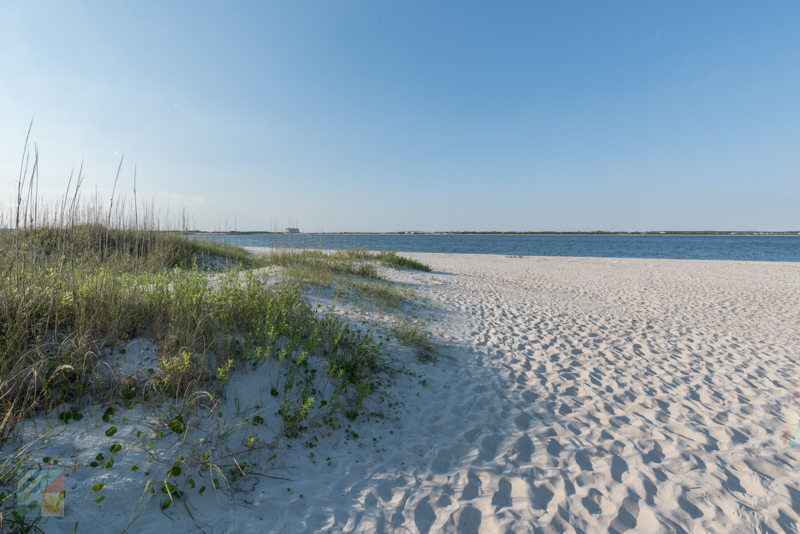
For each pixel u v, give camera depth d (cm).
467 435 326
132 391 270
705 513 244
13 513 172
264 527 207
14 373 243
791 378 487
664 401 412
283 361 360
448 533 218
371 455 287
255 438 263
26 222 354
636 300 1023
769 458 306
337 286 770
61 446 221
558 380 459
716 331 713
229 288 451
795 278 1502
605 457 300
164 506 203
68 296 312
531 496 254
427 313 718
